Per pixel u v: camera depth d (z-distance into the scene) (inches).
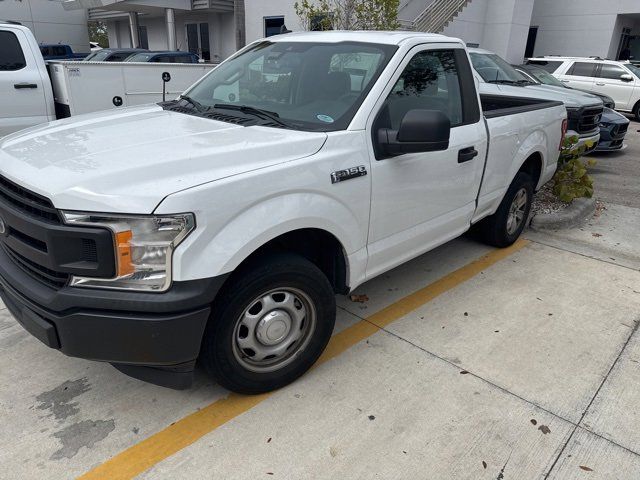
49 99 265.7
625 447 107.4
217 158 100.0
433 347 139.2
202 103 145.6
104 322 91.7
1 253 110.7
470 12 767.7
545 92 346.0
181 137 111.8
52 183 90.9
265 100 136.7
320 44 144.3
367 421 111.5
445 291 171.2
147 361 96.4
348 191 116.8
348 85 129.3
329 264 127.9
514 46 799.1
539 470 101.0
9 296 104.7
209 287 94.2
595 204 265.3
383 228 131.6
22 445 102.1
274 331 112.8
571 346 142.2
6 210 98.7
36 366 125.9
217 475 97.3
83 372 124.4
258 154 104.4
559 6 953.5
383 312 156.6
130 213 87.7
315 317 118.7
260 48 157.8
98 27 2021.4
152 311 91.5
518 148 185.3
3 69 251.4
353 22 418.9
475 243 214.5
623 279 185.2
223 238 95.3
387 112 127.6
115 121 128.5
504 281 180.1
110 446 102.9
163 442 104.3
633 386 126.4
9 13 1010.1
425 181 139.6
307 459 101.3
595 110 334.3
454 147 147.5
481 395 120.9
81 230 88.0
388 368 129.6
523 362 134.1
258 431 107.9
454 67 153.0
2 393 116.1
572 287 177.5
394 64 129.6
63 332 93.5
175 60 570.6
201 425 109.1
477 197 169.9
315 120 123.8
